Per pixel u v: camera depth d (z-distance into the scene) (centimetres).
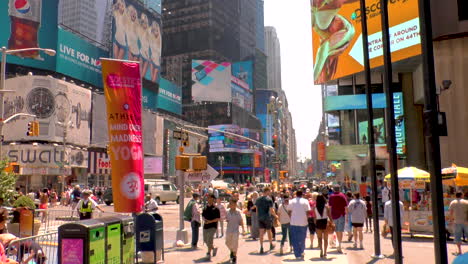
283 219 1252
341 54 4219
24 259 873
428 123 710
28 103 5600
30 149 5456
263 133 17088
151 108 10069
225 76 5000
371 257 1177
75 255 774
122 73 1292
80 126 6431
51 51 2470
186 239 1504
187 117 14412
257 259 1152
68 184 5841
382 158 3909
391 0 3712
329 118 6247
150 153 8794
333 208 1296
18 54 6356
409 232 1709
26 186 5228
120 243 925
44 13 6744
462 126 2909
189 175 1573
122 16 8719
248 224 1836
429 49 718
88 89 7394
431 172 705
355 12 4128
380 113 4100
